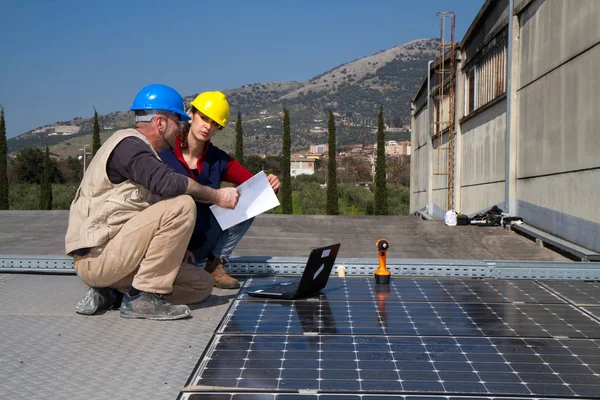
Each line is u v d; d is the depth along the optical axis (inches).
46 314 138.7
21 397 87.3
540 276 185.3
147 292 133.5
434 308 143.1
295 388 90.3
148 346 112.9
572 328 124.7
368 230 408.5
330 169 1517.0
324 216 487.2
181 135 166.7
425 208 987.3
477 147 617.9
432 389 90.1
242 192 155.6
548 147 381.4
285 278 187.8
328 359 104.1
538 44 402.6
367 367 99.9
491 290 165.3
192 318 135.4
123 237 131.0
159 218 131.0
